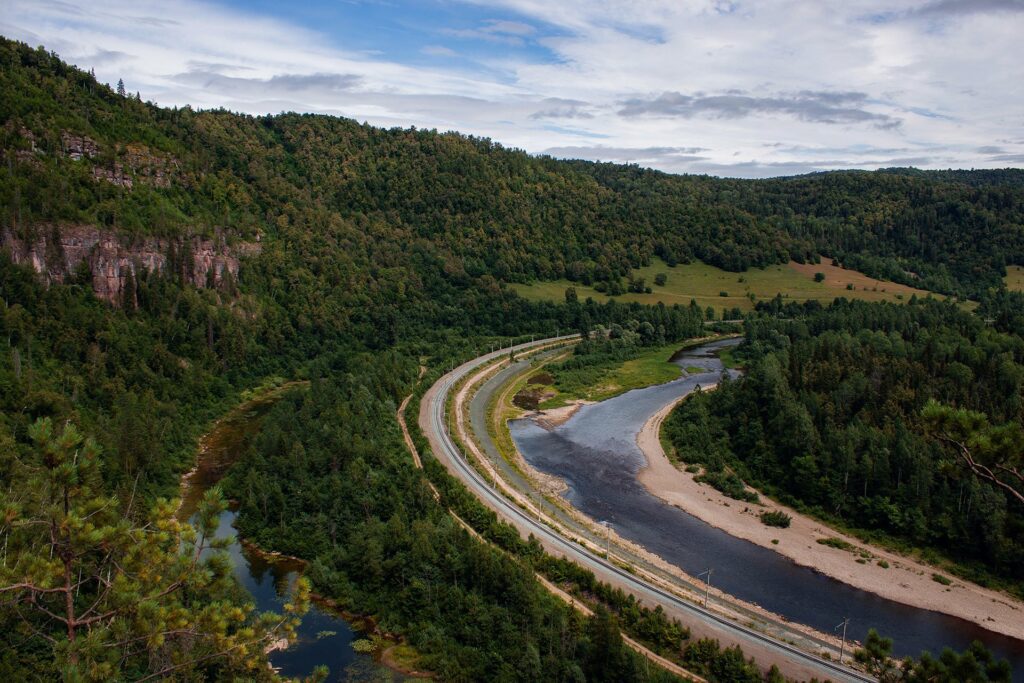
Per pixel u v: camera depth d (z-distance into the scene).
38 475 28.59
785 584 96.38
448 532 94.69
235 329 186.75
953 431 32.06
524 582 83.00
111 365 143.38
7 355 124.19
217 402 164.62
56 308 144.62
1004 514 98.31
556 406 186.38
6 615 33.94
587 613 83.31
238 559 100.12
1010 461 30.91
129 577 30.55
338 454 117.44
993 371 128.12
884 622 87.69
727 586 95.38
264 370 188.12
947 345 150.75
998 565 97.25
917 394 125.06
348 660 78.56
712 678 73.25
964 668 39.75
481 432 158.62
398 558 90.25
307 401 145.50
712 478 132.00
